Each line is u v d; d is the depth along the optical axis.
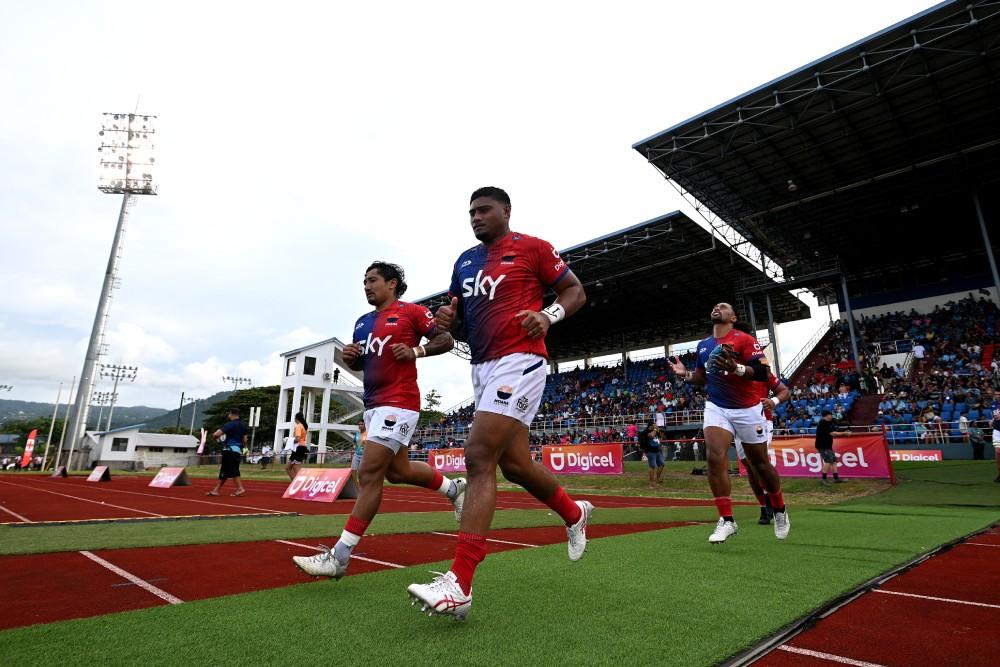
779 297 34.81
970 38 16.00
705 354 4.94
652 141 21.36
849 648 2.08
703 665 1.83
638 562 3.61
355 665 1.80
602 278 32.09
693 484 14.48
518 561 3.66
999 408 11.59
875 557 3.83
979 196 22.58
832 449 12.41
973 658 1.98
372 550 4.30
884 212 24.95
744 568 3.41
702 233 26.84
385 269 3.79
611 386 38.12
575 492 14.32
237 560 3.82
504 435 2.43
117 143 39.19
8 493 11.26
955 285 30.12
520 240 2.68
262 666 1.80
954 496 9.94
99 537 4.82
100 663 1.82
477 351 2.61
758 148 21.03
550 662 1.83
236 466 11.14
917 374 25.48
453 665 1.80
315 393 36.16
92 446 48.25
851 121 19.55
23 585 3.04
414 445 37.34
